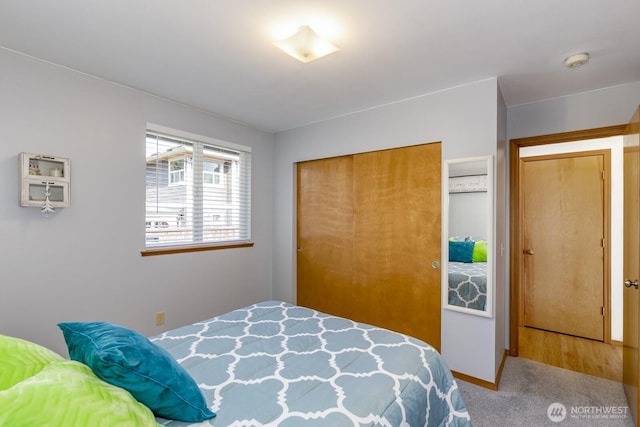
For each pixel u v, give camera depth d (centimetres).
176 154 288
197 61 208
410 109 269
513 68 215
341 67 215
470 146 239
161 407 96
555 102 267
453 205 245
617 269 312
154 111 265
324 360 141
